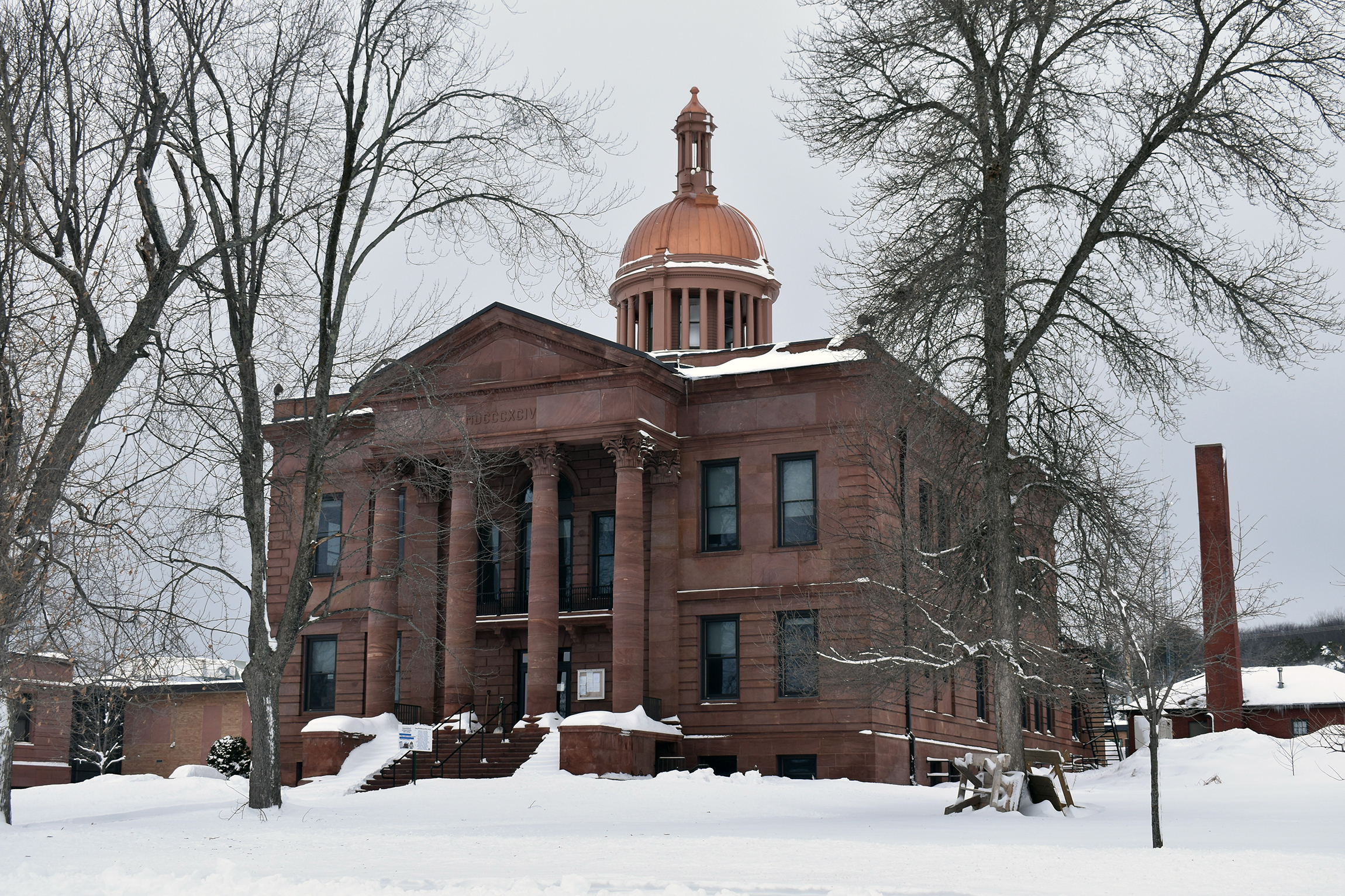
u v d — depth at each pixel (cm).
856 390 3997
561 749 3941
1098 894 1289
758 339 6100
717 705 4309
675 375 4475
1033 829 2158
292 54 2825
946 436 3055
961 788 2692
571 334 4403
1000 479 2828
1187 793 3500
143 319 2550
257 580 2827
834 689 3778
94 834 2289
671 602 4416
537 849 1905
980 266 2719
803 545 4303
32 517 2362
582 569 4678
